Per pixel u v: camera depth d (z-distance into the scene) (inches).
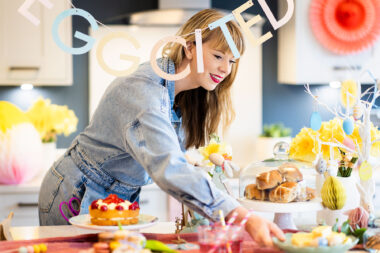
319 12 141.5
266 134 154.6
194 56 66.3
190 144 79.9
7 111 127.8
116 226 56.4
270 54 157.8
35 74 136.6
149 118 58.2
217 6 152.9
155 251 50.3
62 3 136.2
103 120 66.8
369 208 63.6
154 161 54.7
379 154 67.6
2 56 134.7
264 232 49.4
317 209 62.0
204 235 46.9
